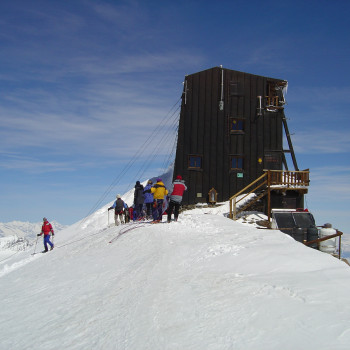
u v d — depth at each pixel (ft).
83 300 21.76
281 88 84.17
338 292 16.60
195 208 77.97
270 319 14.25
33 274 38.01
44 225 65.67
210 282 20.25
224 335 13.44
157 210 52.11
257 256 24.18
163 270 24.95
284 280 18.89
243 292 17.70
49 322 18.92
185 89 81.51
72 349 14.78
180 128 80.84
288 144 82.48
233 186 79.66
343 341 12.12
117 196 66.80
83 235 78.74
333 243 39.91
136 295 19.98
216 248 28.66
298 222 62.23
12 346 16.39
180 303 17.44
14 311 22.67
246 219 70.49
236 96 81.87
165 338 13.91
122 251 36.91
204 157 80.12
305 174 72.43
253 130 81.56
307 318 14.02
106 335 15.40
